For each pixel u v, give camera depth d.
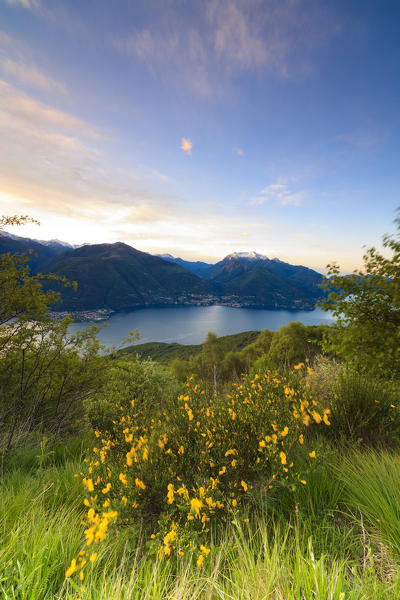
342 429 3.13
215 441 2.36
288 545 1.53
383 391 3.47
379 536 1.54
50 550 1.38
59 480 2.45
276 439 2.01
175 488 2.05
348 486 1.97
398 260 3.34
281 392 2.84
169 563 1.44
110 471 2.12
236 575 1.27
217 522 1.87
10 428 3.74
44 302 4.47
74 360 5.09
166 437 2.46
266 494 1.91
